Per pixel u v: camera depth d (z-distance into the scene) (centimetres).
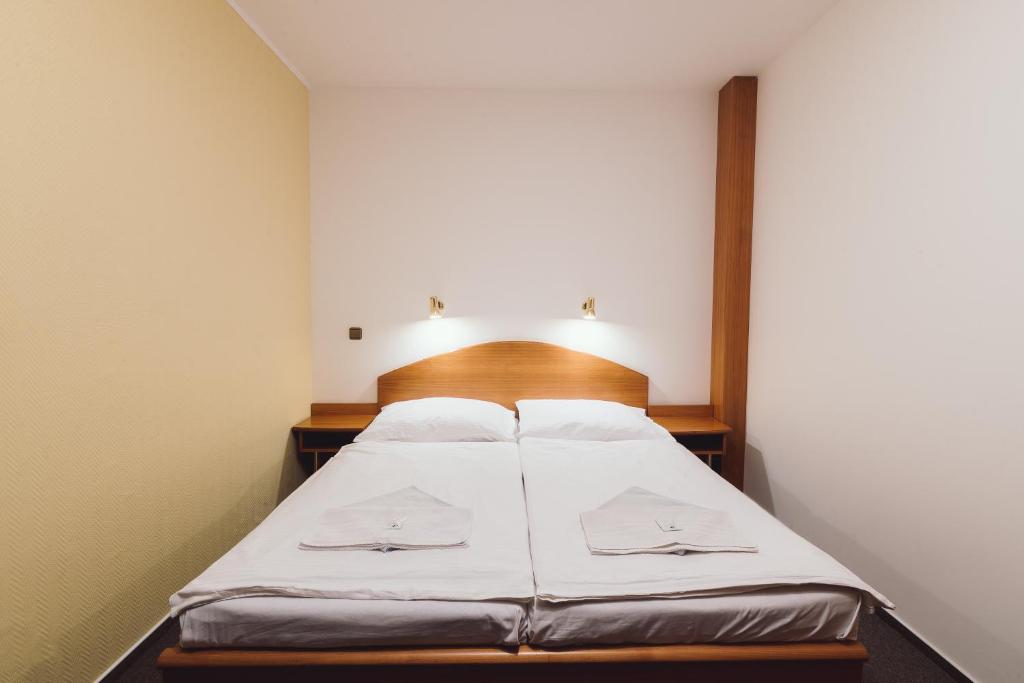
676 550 132
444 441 243
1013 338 135
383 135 289
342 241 292
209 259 191
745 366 283
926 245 163
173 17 169
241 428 215
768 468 262
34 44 119
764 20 221
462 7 211
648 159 294
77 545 133
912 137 169
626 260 297
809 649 116
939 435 158
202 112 186
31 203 119
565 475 194
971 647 148
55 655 127
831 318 211
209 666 111
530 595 115
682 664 115
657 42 239
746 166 275
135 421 153
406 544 133
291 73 262
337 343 295
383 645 115
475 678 114
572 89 290
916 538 167
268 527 148
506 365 297
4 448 113
